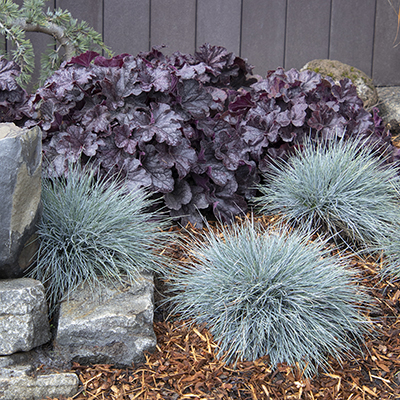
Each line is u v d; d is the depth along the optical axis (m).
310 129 3.47
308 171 3.10
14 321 2.02
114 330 2.14
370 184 3.10
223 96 3.80
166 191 2.93
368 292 2.66
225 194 3.22
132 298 2.30
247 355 2.20
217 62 4.18
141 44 5.36
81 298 2.29
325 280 2.33
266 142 3.44
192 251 2.69
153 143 3.05
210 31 5.43
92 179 2.88
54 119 2.99
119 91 2.98
